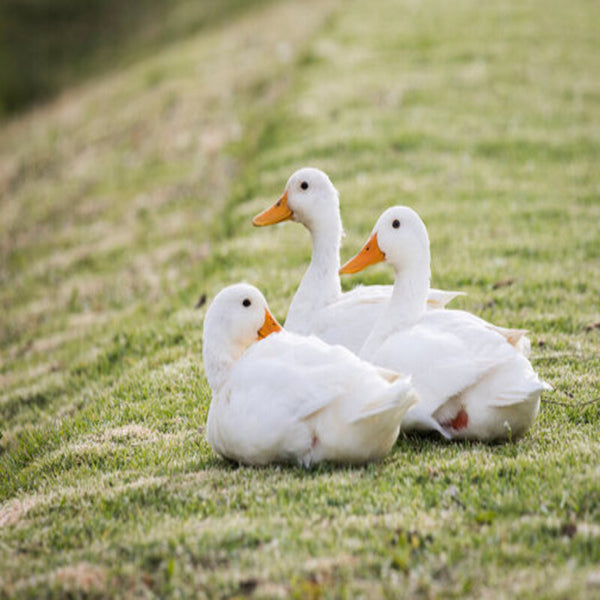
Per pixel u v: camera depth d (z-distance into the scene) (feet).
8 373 34.96
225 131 66.18
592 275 32.58
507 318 28.30
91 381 29.40
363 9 100.89
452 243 37.29
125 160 70.85
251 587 12.93
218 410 17.51
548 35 83.46
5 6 147.02
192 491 16.61
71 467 20.08
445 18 91.35
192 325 31.09
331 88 67.05
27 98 119.14
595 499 14.76
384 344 18.93
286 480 16.51
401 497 15.44
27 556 14.93
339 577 13.00
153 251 46.68
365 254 20.62
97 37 139.13
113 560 14.12
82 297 42.73
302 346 17.28
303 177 24.00
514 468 16.47
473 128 56.24
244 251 38.96
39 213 63.93
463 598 12.32
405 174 47.75
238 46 98.68
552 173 48.19
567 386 22.16
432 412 17.85
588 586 12.19
